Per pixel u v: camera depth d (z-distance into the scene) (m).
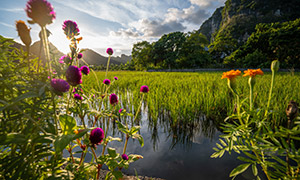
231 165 2.10
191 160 2.24
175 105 4.05
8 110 0.75
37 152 0.81
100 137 1.08
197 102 4.35
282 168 1.04
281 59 33.53
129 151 2.54
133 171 2.02
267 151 1.10
